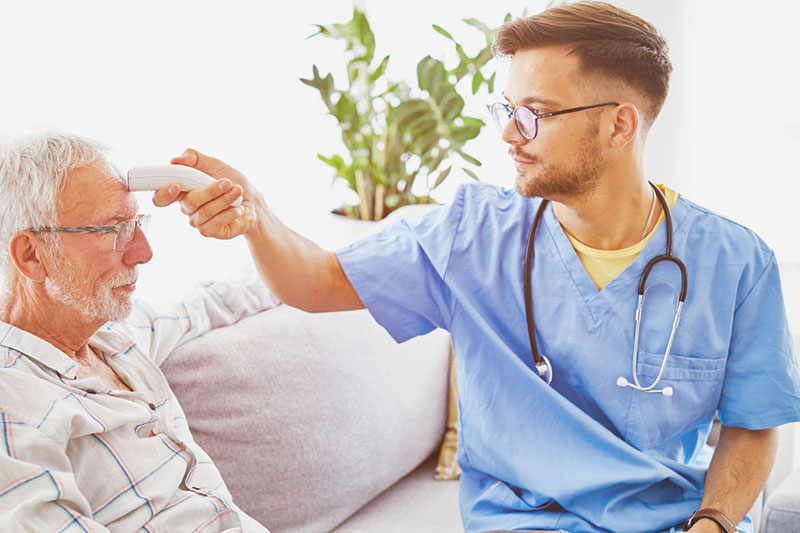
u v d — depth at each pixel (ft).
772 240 8.71
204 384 4.85
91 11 7.32
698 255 4.50
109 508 3.75
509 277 4.72
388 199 8.63
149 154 7.97
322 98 8.35
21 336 3.77
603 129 4.22
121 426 3.92
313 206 9.86
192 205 3.88
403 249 4.86
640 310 4.45
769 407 4.48
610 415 4.54
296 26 9.50
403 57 9.46
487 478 4.86
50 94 7.01
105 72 7.48
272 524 5.14
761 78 8.50
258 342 5.20
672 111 8.16
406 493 6.22
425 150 8.46
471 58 8.18
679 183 8.36
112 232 3.78
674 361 4.46
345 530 5.59
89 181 3.77
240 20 8.86
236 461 4.95
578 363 4.54
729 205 8.79
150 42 7.90
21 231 3.70
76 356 4.09
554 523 4.52
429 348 6.58
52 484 3.42
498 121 4.39
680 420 4.55
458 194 4.97
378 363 5.95
